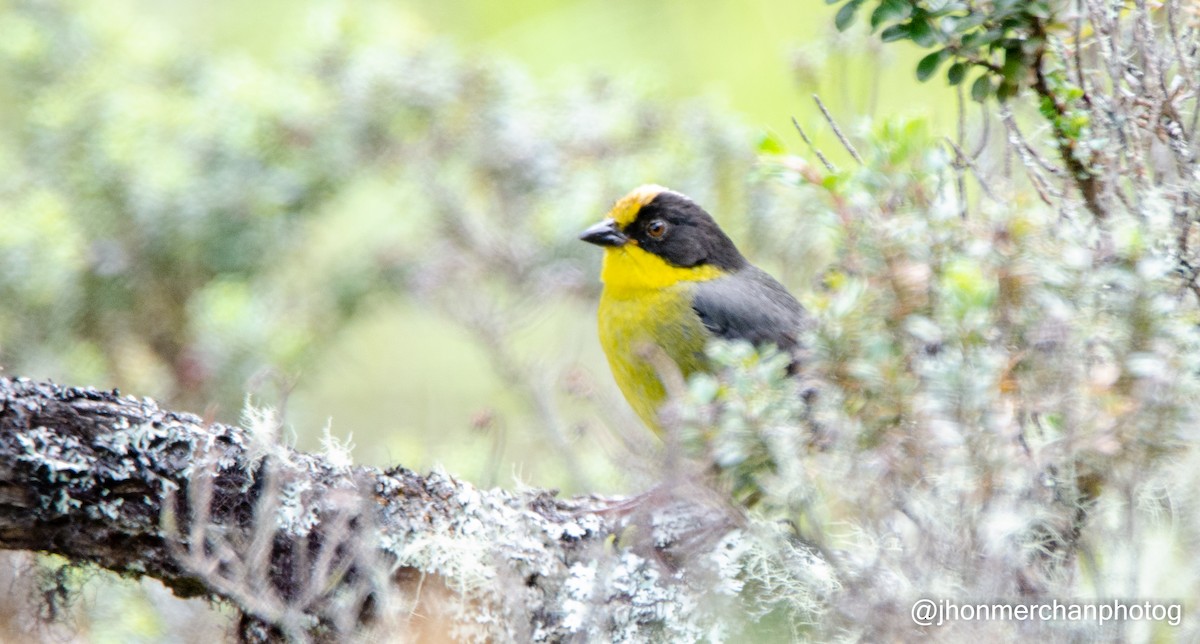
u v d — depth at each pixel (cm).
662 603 803
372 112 1627
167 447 757
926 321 688
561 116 1652
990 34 828
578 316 1568
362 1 1727
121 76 1689
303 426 1490
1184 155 823
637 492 834
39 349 1484
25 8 1698
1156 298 670
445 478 823
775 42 1864
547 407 1007
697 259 1171
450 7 1930
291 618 734
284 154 1634
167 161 1586
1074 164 828
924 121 758
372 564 746
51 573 853
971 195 1087
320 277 1650
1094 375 654
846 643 697
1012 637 635
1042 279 687
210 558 766
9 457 729
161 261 1581
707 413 714
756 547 787
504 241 1528
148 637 1012
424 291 1415
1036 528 690
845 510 694
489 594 792
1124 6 879
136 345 1540
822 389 705
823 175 789
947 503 652
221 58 1747
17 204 1573
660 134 1622
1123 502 666
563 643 802
